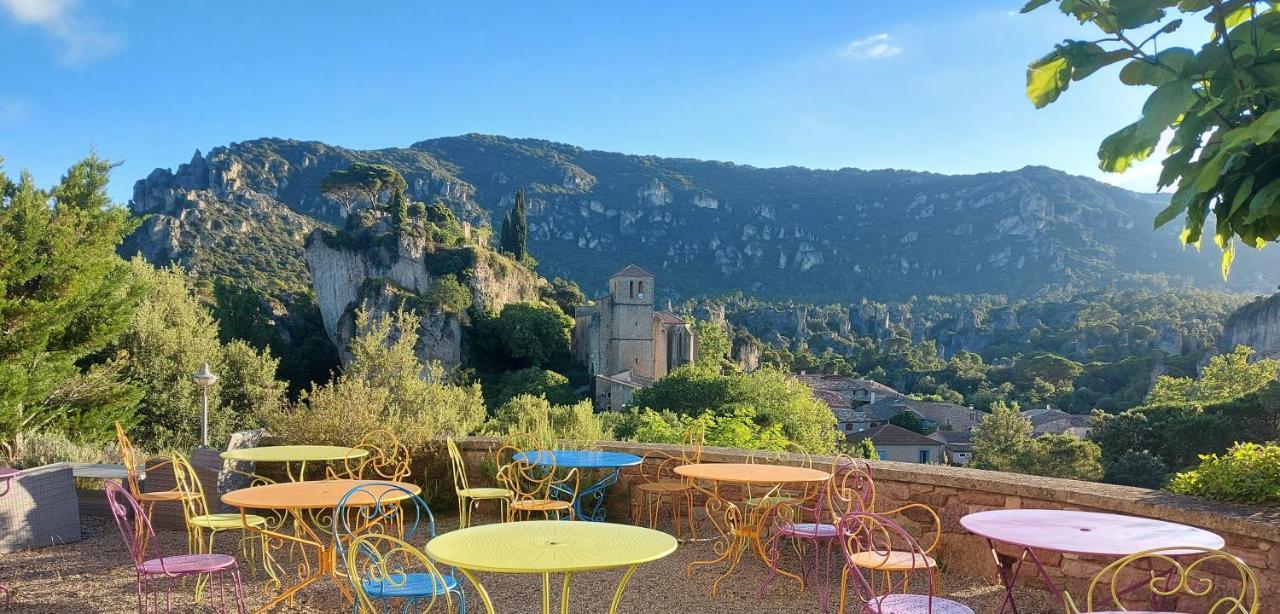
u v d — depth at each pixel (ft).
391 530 26.68
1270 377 244.01
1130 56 8.43
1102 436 193.06
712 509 25.81
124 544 25.29
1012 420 232.32
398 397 79.30
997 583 20.35
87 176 55.47
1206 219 9.02
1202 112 7.63
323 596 19.60
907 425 304.91
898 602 14.08
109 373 58.39
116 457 35.78
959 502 21.36
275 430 31.50
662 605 18.99
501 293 319.27
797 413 178.19
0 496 24.02
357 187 429.38
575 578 21.20
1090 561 18.75
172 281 81.76
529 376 271.08
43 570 21.99
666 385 191.01
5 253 46.93
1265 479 17.04
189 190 492.13
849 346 616.80
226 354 84.74
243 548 22.76
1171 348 423.64
